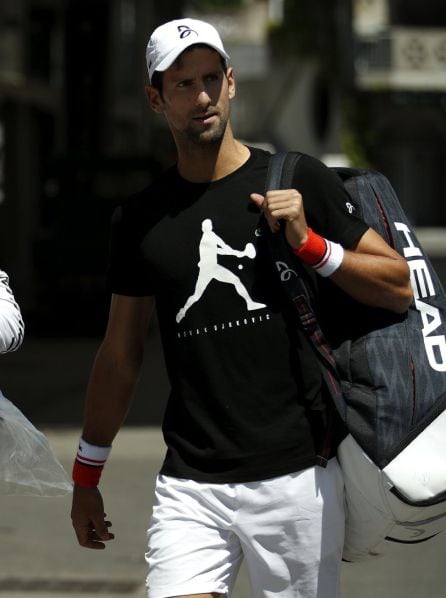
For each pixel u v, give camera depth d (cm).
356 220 1080
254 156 1098
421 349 1061
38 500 2406
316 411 1059
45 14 6016
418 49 11681
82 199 5116
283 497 1050
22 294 5716
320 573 1062
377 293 1053
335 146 11506
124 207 1121
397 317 1071
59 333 5197
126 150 6981
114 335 1154
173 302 1084
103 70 6050
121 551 2047
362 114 11575
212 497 1066
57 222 5144
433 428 1047
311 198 1075
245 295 1064
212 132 1070
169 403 1109
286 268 1057
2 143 5781
